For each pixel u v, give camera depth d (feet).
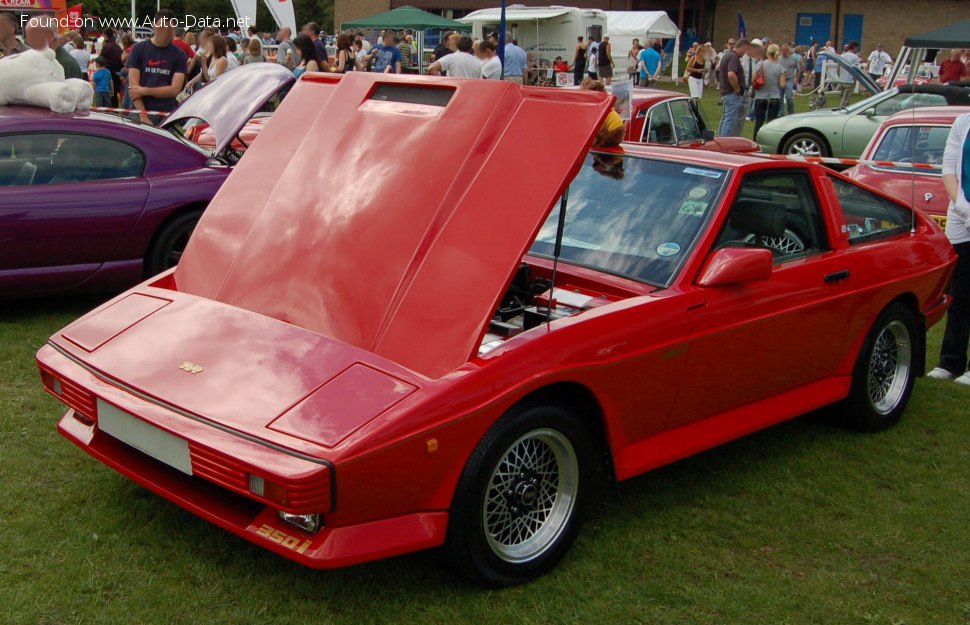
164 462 10.29
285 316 11.59
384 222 11.57
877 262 15.79
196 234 13.43
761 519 13.21
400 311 10.88
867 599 11.39
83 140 20.62
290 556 9.61
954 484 14.71
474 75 46.98
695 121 35.60
